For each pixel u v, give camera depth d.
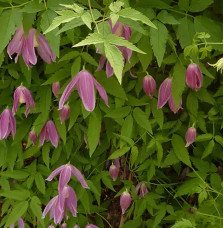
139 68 0.89
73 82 0.77
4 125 0.91
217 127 0.93
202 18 0.81
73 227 0.99
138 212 0.96
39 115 0.93
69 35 0.77
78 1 0.77
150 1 0.79
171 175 1.01
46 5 0.75
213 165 0.92
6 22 0.76
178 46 0.87
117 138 0.94
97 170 1.00
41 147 1.00
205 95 0.89
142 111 0.88
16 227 1.03
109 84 0.85
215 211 0.90
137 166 0.98
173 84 0.82
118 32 0.76
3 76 0.95
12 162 0.98
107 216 1.08
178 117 0.95
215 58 0.88
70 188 0.89
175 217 0.94
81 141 0.98
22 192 0.95
